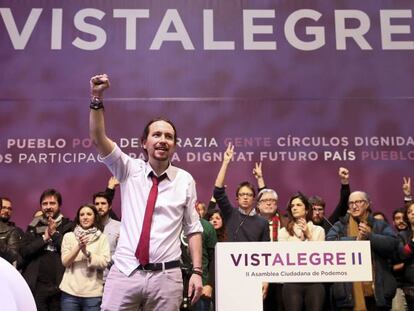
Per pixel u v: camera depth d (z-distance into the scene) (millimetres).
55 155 6641
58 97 6816
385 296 4426
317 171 6656
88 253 4570
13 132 6691
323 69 6941
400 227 5520
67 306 4523
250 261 3113
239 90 6887
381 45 7004
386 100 6867
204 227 4488
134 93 6852
